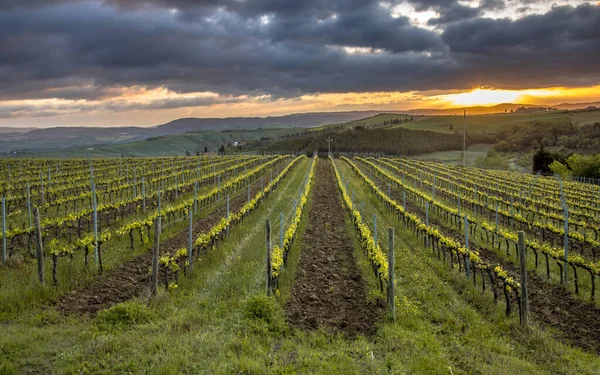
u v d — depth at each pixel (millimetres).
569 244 19406
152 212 22922
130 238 15938
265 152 129375
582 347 9102
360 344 8664
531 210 25641
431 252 16875
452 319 10016
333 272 13977
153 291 10836
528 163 88062
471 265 14883
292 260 14922
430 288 12477
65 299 10633
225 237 17906
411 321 9828
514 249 17828
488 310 10859
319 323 9828
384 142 134625
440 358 8070
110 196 26344
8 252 14133
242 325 9156
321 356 8031
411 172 60062
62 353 7562
